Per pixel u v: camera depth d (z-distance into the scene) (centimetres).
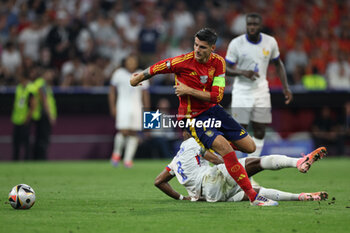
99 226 1864
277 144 5756
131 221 1958
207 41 2198
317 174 4122
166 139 5806
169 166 2520
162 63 2280
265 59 3278
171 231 1777
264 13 8044
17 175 4053
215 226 1856
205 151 2417
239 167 2231
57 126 5891
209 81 2278
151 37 6862
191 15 7581
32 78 5650
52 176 3978
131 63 4925
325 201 2455
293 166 2219
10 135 5859
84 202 2498
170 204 2397
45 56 6450
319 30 7975
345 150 6069
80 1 7288
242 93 3284
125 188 3145
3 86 6103
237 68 3316
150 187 3206
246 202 2406
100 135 5969
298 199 2442
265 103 3288
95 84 6172
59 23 6838
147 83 4984
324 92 5847
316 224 1886
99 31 6756
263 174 4088
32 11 7081
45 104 5597
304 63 7181
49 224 1903
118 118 4900
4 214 2116
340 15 8394
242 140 2283
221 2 7912
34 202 2284
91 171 4441
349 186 3256
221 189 2400
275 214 2080
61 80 6244
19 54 6606
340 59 7194
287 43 7712
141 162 5538
